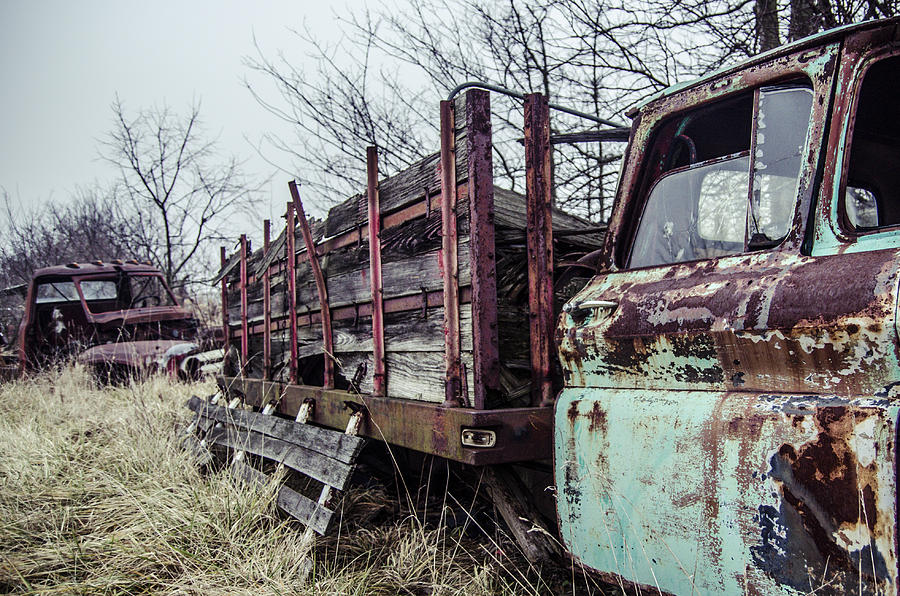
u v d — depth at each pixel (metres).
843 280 1.59
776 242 1.83
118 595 2.73
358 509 3.61
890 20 1.68
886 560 1.41
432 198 2.79
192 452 4.54
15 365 9.47
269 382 4.56
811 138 1.80
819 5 5.34
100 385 7.89
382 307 3.21
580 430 2.18
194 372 8.45
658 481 1.89
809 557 1.54
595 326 2.19
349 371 3.60
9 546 3.26
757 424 1.68
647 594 1.93
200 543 3.08
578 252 3.32
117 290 10.20
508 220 2.93
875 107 2.19
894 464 1.41
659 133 2.27
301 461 3.47
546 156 2.55
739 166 2.01
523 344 2.72
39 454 4.54
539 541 2.60
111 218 19.14
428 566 2.79
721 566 1.72
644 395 2.03
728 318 1.79
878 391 1.50
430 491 3.73
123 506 3.66
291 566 2.83
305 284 4.15
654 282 2.10
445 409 2.55
